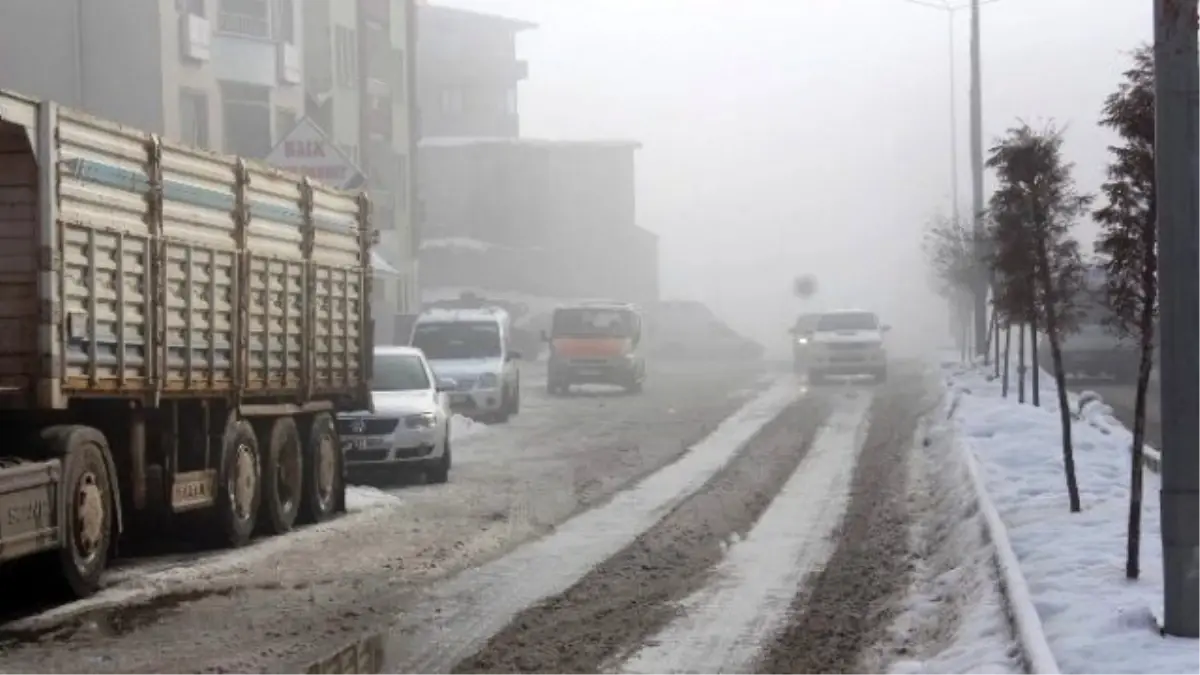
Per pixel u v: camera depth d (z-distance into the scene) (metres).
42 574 16.44
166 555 20.23
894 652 13.80
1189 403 12.90
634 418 45.81
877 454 33.09
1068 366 55.53
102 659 13.63
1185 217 13.12
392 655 13.80
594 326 59.41
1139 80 15.50
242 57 56.19
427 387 30.64
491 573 18.48
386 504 26.00
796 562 19.09
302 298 23.45
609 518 23.67
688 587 17.38
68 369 16.64
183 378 19.41
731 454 33.94
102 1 51.16
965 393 45.66
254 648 14.09
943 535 20.83
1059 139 25.91
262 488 22.11
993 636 13.45
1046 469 25.16
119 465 18.56
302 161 29.08
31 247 16.33
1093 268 23.45
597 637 14.59
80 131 17.05
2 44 51.28
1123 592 14.40
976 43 63.25
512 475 30.64
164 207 18.94
